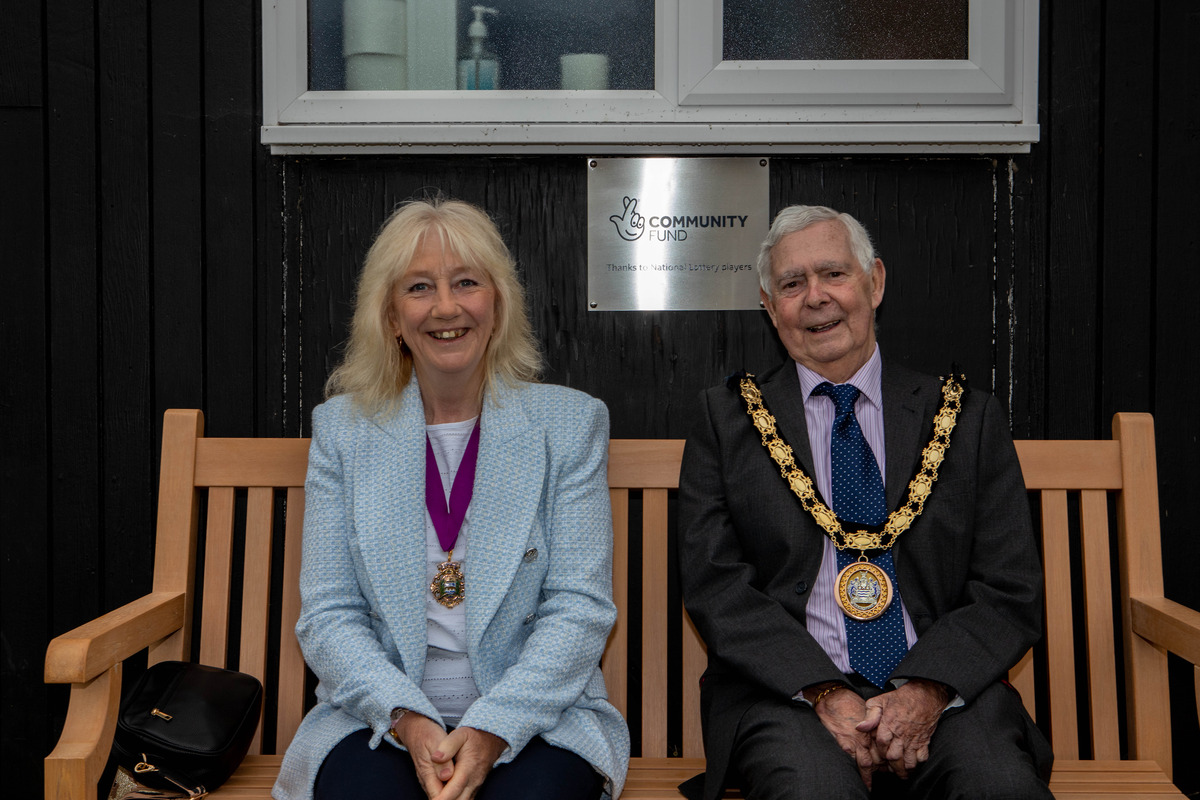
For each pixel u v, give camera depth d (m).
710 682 1.70
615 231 2.04
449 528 1.63
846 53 2.01
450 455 1.70
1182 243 2.03
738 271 2.05
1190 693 2.09
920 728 1.48
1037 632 1.59
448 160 2.03
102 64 2.01
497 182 2.04
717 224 2.04
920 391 1.73
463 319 1.62
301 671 1.79
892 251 2.04
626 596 1.83
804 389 1.75
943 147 2.00
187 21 2.01
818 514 1.63
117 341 2.04
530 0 2.01
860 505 1.64
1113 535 2.10
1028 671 1.80
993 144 1.99
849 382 1.73
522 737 1.44
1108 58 2.01
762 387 1.78
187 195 2.02
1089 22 2.01
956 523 1.63
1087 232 2.03
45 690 2.06
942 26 2.00
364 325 1.69
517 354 1.78
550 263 2.05
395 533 1.60
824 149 2.01
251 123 2.02
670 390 2.06
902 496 1.64
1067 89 2.02
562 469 1.67
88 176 2.02
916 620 1.61
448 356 1.63
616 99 1.99
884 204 2.04
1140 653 1.78
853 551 1.61
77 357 2.04
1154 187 2.03
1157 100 2.02
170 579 1.81
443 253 1.63
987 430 1.68
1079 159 2.03
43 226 2.03
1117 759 1.74
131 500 2.05
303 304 2.04
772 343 2.06
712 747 1.57
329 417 1.73
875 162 2.04
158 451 2.05
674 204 2.04
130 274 2.03
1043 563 1.83
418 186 2.04
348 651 1.53
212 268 2.03
